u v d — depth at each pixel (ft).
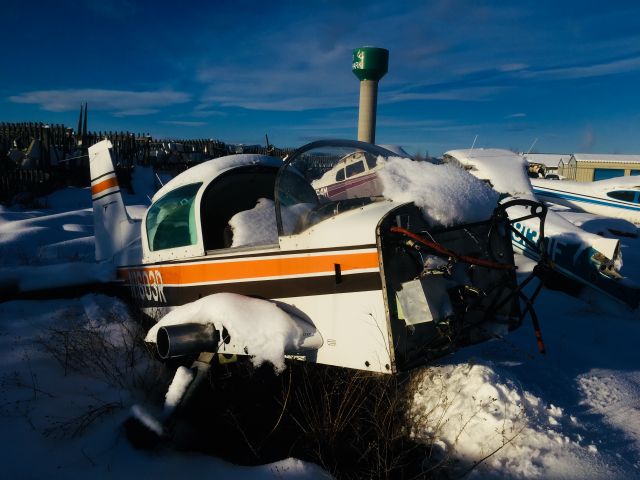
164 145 78.89
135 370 13.17
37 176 55.57
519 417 10.52
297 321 10.71
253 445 10.82
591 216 34.68
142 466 9.35
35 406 11.05
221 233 14.75
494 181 26.73
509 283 11.34
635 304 17.79
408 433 10.88
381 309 9.62
